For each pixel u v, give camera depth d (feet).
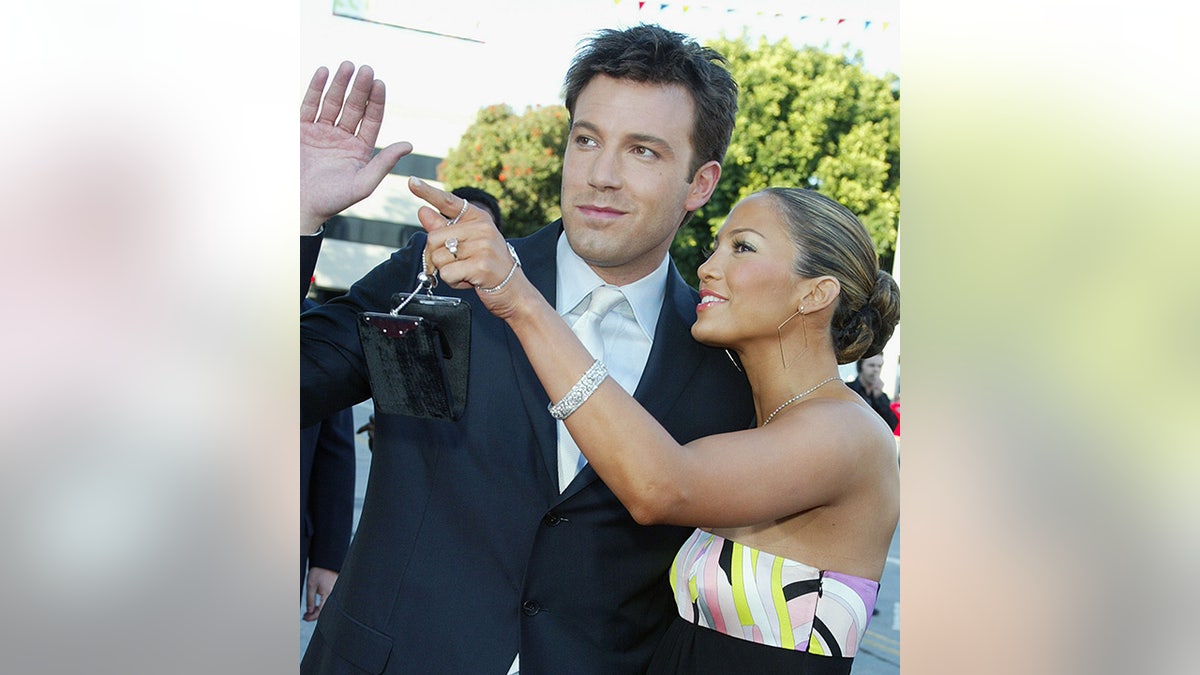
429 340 3.99
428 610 4.68
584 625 4.74
